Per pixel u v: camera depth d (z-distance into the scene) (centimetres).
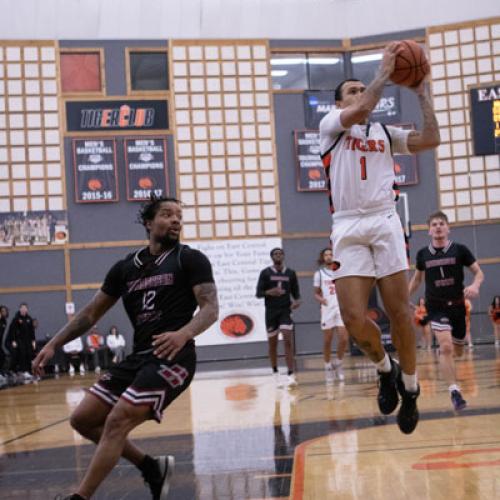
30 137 3058
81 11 3089
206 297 584
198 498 635
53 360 2936
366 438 889
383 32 3203
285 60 3206
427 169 3169
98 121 3084
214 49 3167
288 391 1572
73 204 3064
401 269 639
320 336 3138
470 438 845
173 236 610
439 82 3158
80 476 766
